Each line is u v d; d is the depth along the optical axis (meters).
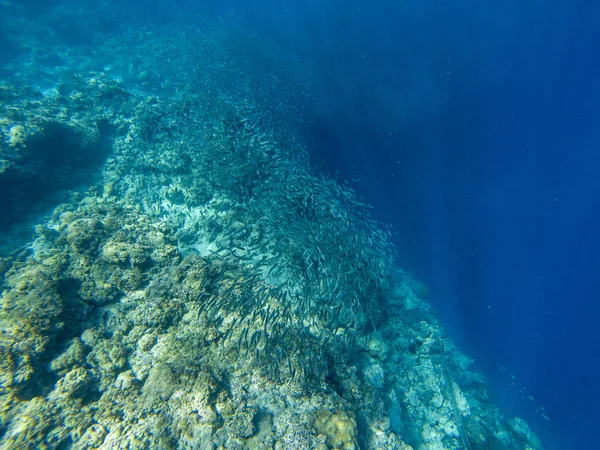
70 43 26.97
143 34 30.34
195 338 7.07
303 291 8.09
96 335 6.92
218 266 8.30
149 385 6.21
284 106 20.27
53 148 11.62
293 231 9.43
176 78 21.88
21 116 11.04
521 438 13.83
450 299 24.27
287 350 7.17
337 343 8.21
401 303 15.26
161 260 8.59
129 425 5.62
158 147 13.28
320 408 6.55
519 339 24.95
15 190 9.99
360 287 9.27
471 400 14.13
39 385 5.81
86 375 6.21
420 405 10.15
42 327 6.11
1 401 5.41
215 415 5.83
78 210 9.88
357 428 6.74
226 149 12.43
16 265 7.98
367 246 11.05
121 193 11.85
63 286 7.34
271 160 12.97
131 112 15.48
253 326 7.40
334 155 23.36
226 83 21.17
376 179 25.17
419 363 11.45
